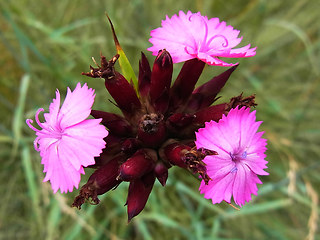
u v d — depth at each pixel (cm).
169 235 17
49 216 16
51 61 17
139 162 8
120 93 8
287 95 21
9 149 18
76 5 20
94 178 8
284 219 18
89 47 19
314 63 18
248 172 7
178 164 7
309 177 18
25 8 19
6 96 18
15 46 18
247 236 17
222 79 9
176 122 8
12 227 17
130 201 8
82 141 7
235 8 22
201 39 9
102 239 17
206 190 7
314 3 21
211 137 7
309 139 20
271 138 17
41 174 17
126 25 20
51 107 8
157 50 9
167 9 20
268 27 21
